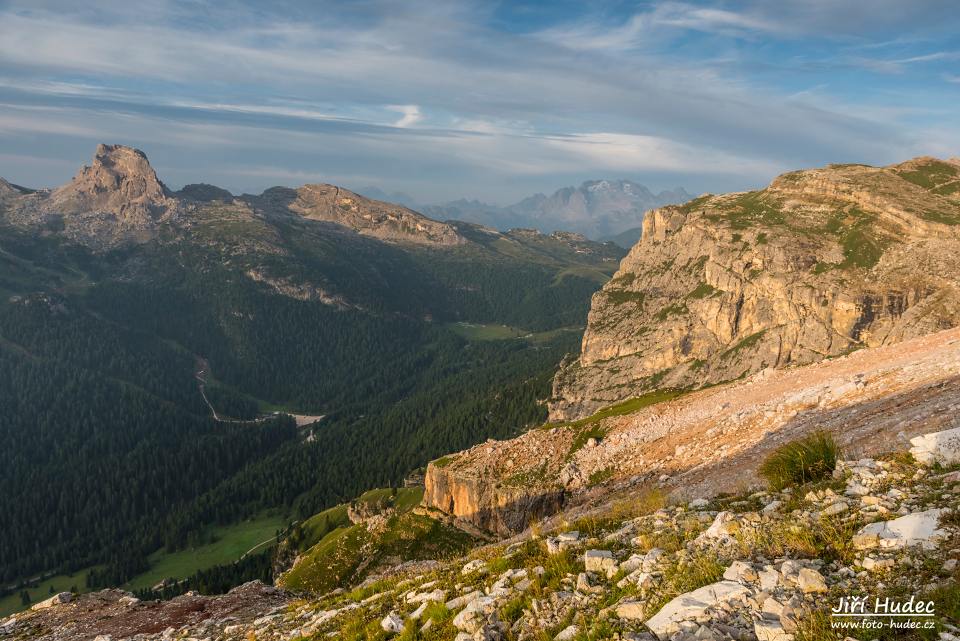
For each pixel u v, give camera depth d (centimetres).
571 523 1673
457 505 6406
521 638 1027
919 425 2150
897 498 1083
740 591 880
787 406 3834
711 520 1277
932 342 4050
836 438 2598
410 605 1473
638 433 5534
